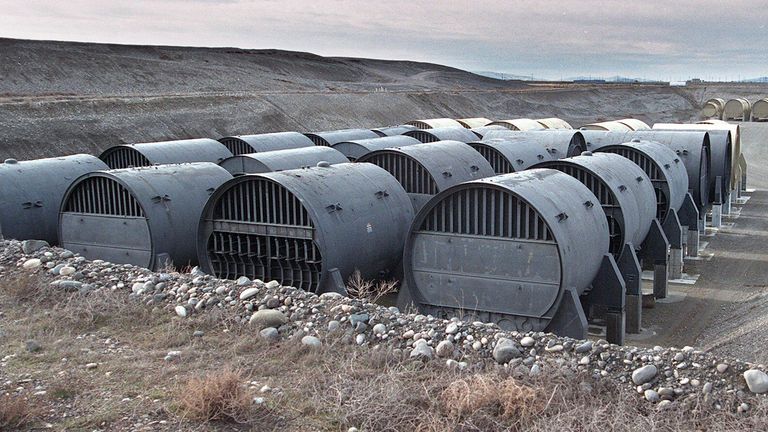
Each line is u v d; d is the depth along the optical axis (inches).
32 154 1678.2
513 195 503.2
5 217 724.0
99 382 343.6
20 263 535.8
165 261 642.8
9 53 3181.6
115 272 510.3
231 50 5477.4
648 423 296.4
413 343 384.2
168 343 401.1
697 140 1045.2
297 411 316.2
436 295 542.9
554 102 4500.5
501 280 516.1
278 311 426.0
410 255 550.0
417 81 5979.3
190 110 2295.8
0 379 345.1
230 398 310.3
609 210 644.7
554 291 496.4
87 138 1854.1
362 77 5826.8
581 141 1148.5
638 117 4092.0
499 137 1152.2
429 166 814.5
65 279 498.3
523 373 346.3
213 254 627.2
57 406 316.8
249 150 1127.0
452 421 303.6
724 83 5782.5
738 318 641.6
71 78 3203.7
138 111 2118.6
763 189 1555.1
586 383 334.0
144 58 4284.0
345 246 576.7
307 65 5536.4
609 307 572.7
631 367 344.2
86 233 681.0
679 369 336.5
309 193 578.2
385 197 653.3
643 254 756.0
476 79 6875.0
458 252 531.2
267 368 364.5
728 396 315.3
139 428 295.3
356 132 1382.9
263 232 592.7
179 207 667.4
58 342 399.5
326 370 361.1
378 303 673.6
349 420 306.8
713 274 847.1
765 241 1025.5
